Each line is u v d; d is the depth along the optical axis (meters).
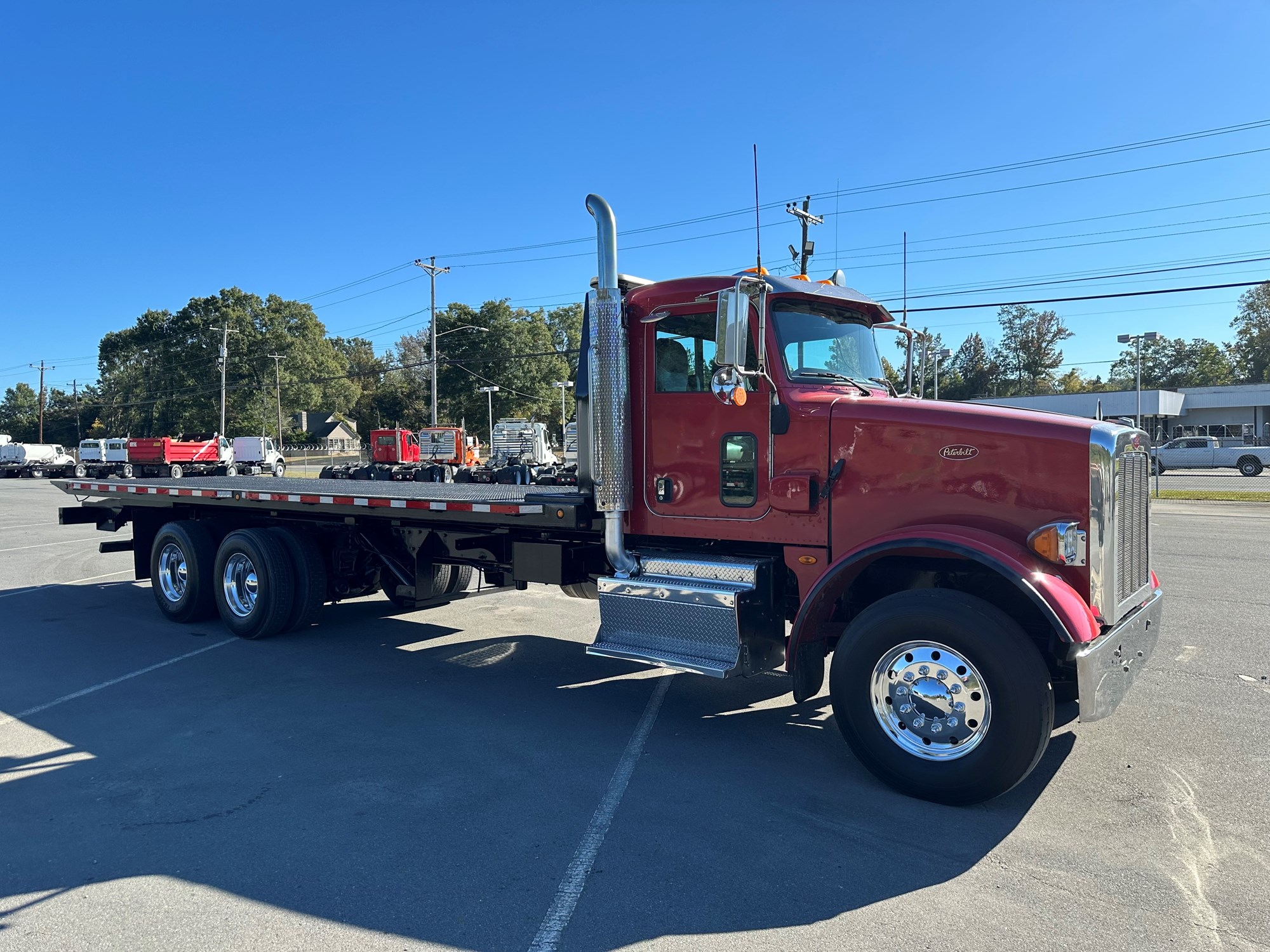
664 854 3.39
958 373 91.12
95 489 9.14
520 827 3.65
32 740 4.79
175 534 7.92
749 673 4.62
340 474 29.45
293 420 90.81
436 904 3.03
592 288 5.06
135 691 5.73
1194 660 6.19
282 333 75.94
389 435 38.00
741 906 3.00
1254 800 3.88
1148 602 4.34
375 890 3.13
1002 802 3.89
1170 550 11.88
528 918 2.93
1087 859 3.34
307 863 3.34
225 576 7.43
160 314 78.62
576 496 5.77
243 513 8.19
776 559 4.76
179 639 7.33
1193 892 3.07
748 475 4.74
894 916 2.93
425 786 4.09
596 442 4.99
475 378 74.75
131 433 78.69
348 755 4.53
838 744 4.70
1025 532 4.02
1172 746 4.55
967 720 3.80
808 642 4.43
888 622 3.96
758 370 4.51
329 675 6.14
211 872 3.27
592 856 3.38
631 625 4.94
